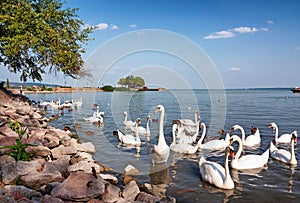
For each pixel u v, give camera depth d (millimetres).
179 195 7336
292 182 8344
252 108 31109
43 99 41281
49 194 5637
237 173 9141
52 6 19094
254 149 12633
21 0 17984
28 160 7457
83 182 5672
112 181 7672
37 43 16438
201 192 7551
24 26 16484
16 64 20328
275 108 31016
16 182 6141
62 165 7516
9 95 23250
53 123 19062
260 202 7004
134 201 5992
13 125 10641
